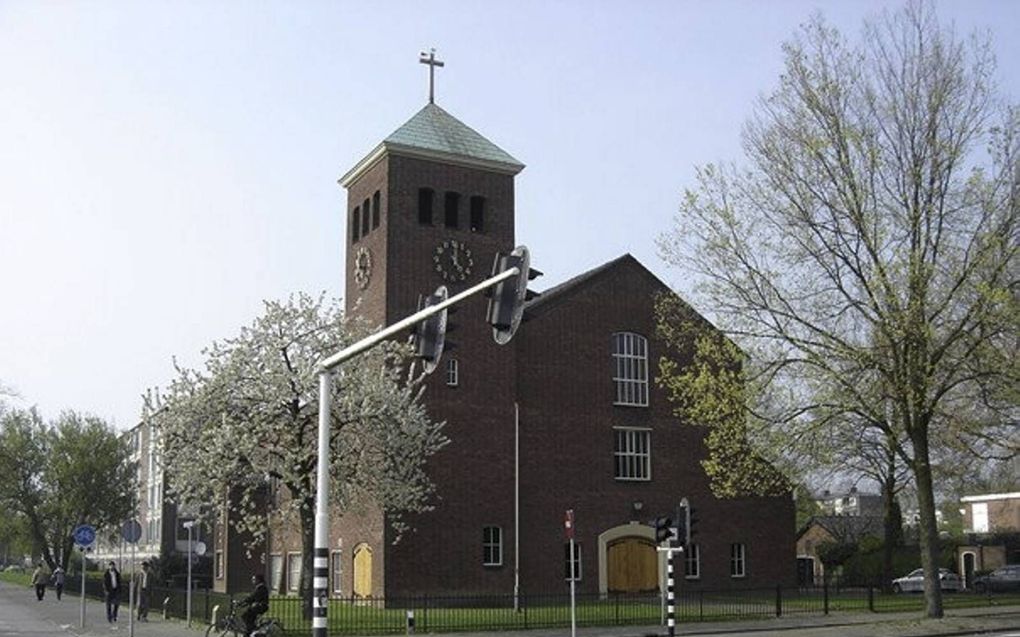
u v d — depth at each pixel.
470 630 32.12
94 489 78.81
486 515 42.72
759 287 33.09
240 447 33.03
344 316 36.44
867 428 36.78
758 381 33.12
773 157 33.03
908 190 31.69
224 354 34.72
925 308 30.88
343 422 34.22
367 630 31.47
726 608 39.06
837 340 32.03
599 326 47.38
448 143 44.31
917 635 29.30
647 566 46.59
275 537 54.53
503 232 44.97
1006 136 31.69
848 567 64.94
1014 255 30.83
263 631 26.38
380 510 40.25
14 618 39.38
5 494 78.75
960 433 31.91
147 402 36.34
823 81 32.62
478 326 43.88
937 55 32.28
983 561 64.31
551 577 44.00
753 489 42.94
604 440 46.53
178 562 72.62
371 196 44.50
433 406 42.25
